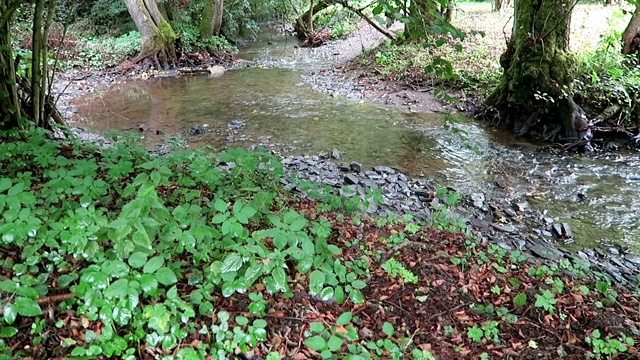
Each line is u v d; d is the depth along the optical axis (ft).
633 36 30.01
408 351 8.89
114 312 7.72
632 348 9.61
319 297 9.61
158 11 48.55
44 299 8.04
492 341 9.55
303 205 14.78
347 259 11.47
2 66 15.87
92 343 7.63
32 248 8.73
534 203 19.34
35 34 17.28
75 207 10.43
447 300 10.69
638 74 27.50
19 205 9.04
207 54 51.47
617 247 16.10
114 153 15.21
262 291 9.41
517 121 28.04
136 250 8.84
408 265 11.89
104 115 31.94
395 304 10.29
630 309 11.34
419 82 36.11
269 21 73.92
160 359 7.64
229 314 8.64
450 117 14.47
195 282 9.10
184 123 30.14
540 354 9.32
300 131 28.45
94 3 57.47
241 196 13.23
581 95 26.61
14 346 7.41
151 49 47.21
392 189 20.01
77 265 8.89
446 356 8.96
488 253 13.51
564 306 10.93
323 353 7.79
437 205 18.61
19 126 16.40
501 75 31.91
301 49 58.75
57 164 12.38
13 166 12.73
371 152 25.00
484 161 23.85
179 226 9.66
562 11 25.90
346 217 14.40
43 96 18.71
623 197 19.74
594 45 34.06
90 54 47.65
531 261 14.05
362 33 59.16
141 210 8.91
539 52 26.58
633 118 25.86
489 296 11.12
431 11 9.33
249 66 49.65
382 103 33.99
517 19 27.66
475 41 42.93
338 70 43.96
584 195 19.89
